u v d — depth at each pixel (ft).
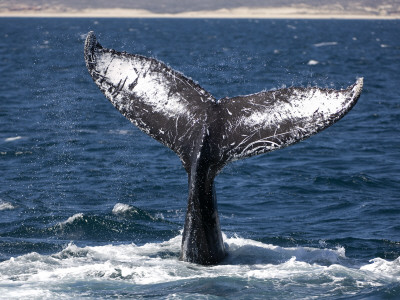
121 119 312.91
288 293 98.27
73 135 272.10
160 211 166.81
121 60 112.47
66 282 102.12
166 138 108.37
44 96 391.24
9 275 104.99
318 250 123.24
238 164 226.58
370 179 203.82
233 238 131.23
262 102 107.65
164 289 98.99
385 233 147.33
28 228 146.10
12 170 212.23
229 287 99.86
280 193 187.93
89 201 176.24
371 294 98.53
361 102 374.43
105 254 118.32
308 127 102.94
